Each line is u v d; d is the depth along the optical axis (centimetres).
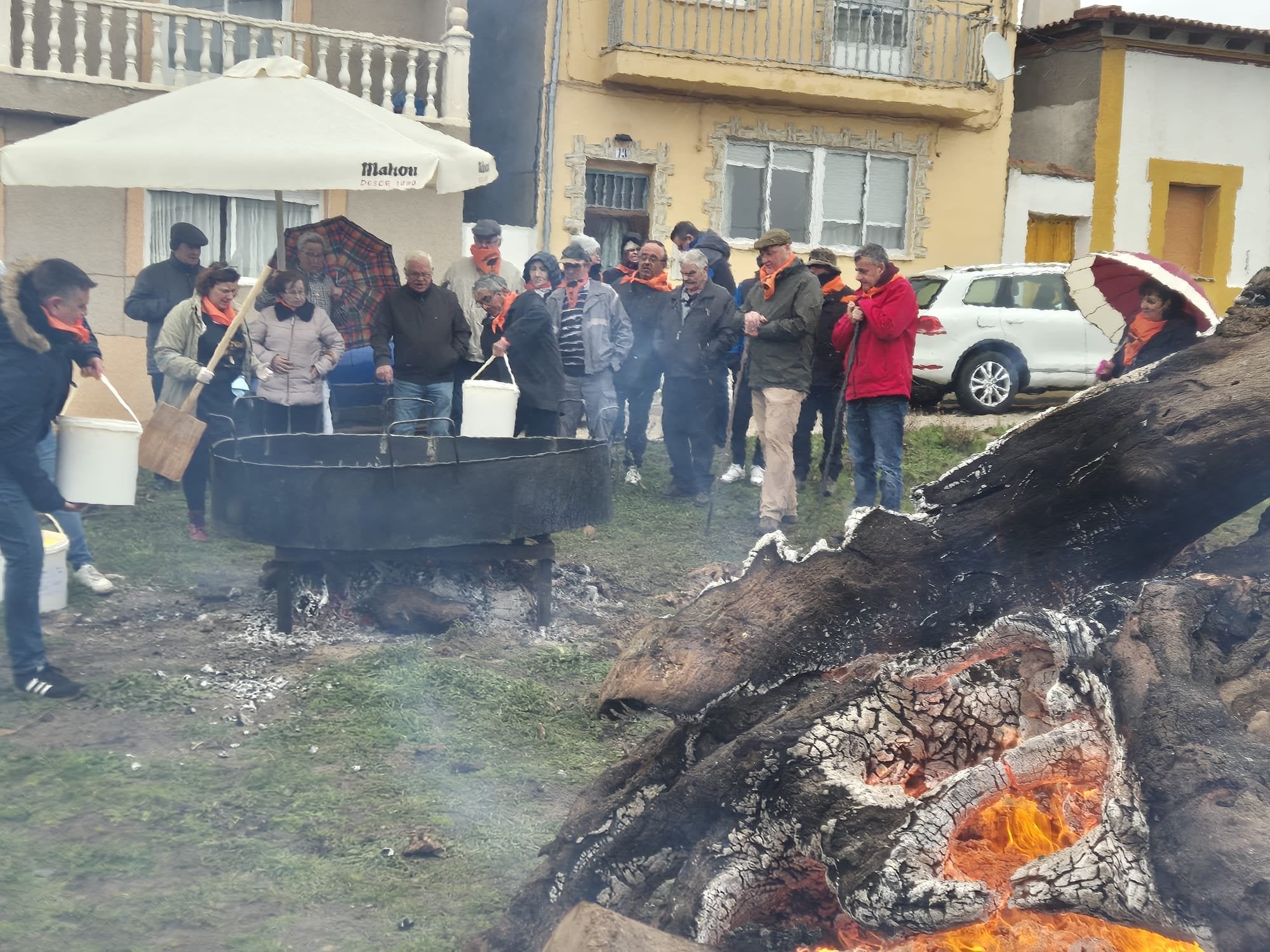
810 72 1708
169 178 738
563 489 669
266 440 739
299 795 470
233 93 782
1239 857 242
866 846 286
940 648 326
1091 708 295
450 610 674
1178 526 355
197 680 588
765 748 323
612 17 1641
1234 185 2095
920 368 1462
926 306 1483
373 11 1459
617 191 1719
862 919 277
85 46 1269
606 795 365
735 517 970
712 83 1659
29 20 1240
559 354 910
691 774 334
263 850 422
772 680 342
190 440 706
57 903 377
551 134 1641
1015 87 2162
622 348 984
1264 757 260
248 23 1324
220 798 462
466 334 945
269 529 624
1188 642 299
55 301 535
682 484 1036
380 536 628
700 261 989
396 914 383
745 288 1077
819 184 1798
